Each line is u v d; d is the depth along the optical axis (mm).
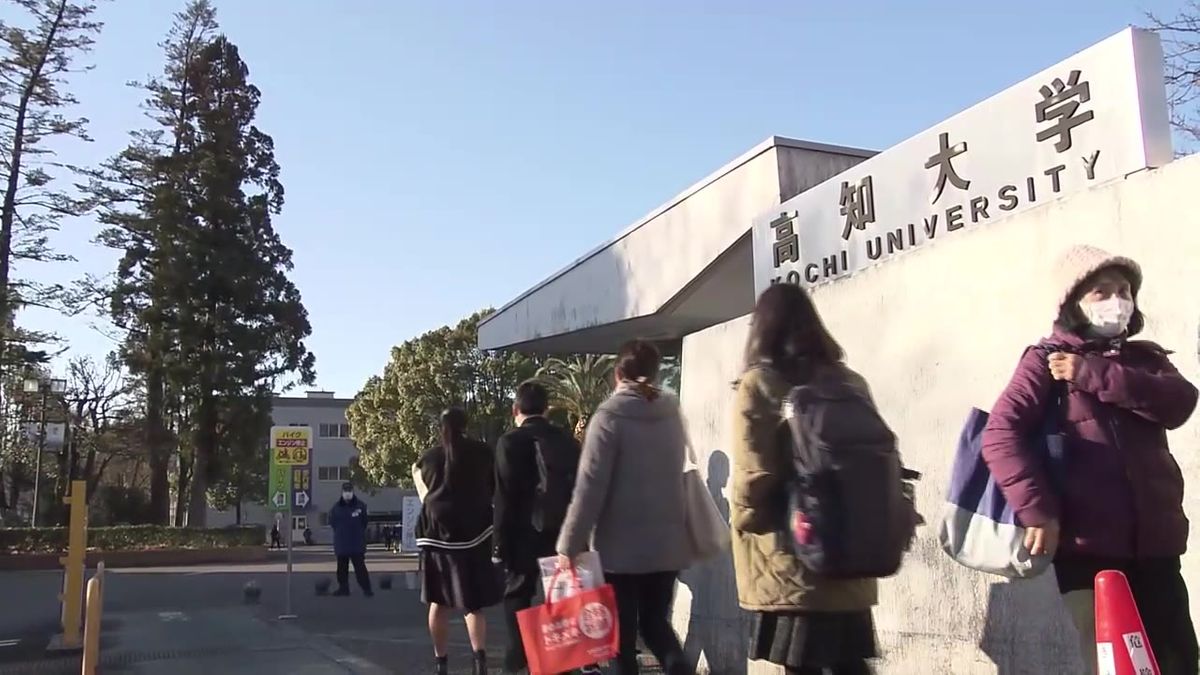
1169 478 3330
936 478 5219
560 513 6172
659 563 4820
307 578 21016
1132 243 4312
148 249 36375
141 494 47375
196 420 36281
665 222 10898
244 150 38500
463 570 6938
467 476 6984
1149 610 3299
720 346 7039
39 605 15930
